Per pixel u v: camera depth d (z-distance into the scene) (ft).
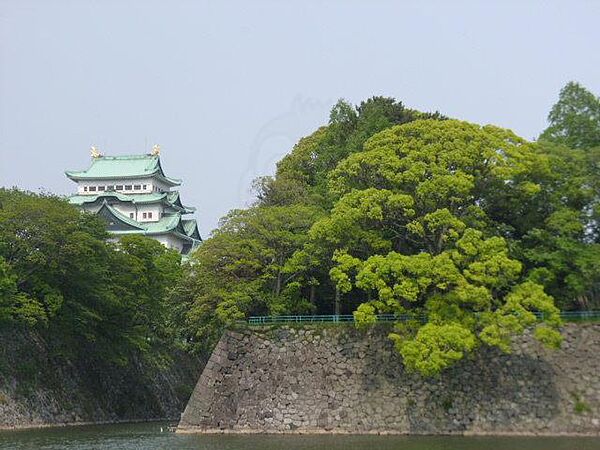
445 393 153.79
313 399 158.92
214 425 161.99
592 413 148.56
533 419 149.59
